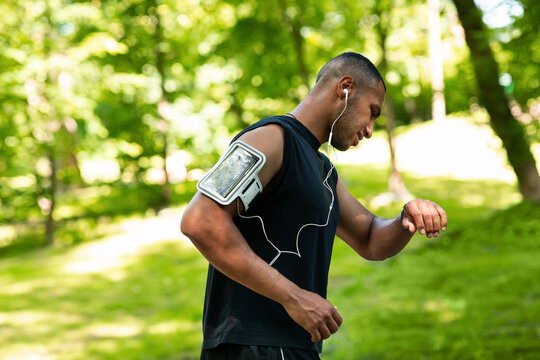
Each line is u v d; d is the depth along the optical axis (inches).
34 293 316.2
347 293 248.2
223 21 565.0
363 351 179.0
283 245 55.1
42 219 606.2
